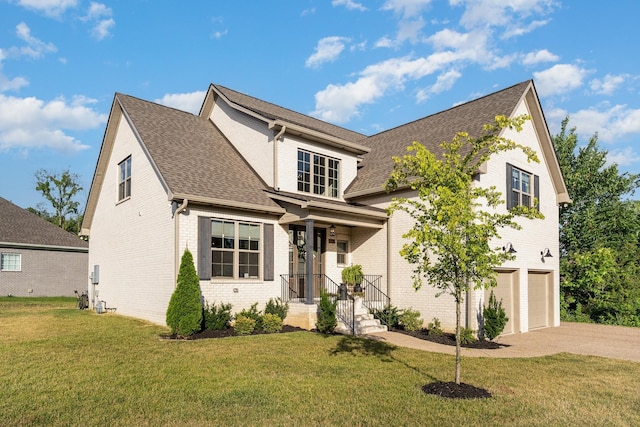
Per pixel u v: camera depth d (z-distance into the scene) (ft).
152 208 48.29
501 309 43.65
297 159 54.85
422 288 49.29
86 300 66.23
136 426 18.35
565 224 73.97
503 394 23.73
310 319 45.68
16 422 18.61
